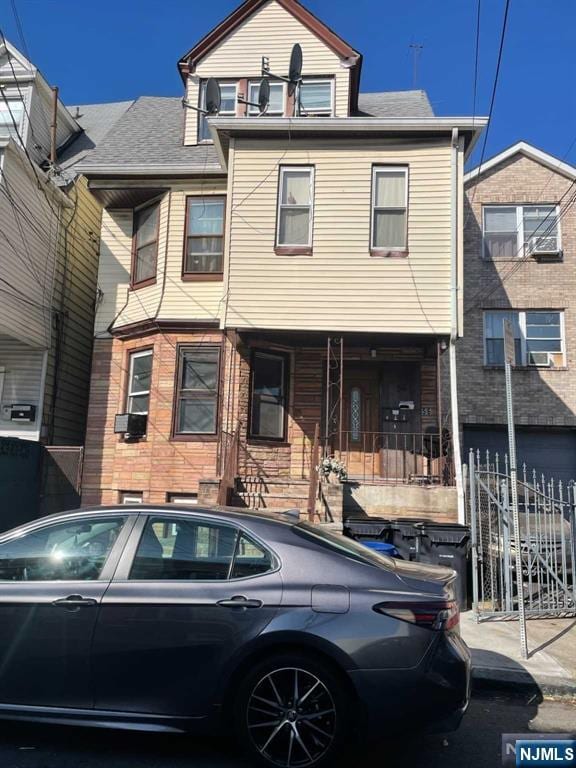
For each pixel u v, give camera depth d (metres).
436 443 10.68
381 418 11.35
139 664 3.52
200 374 11.04
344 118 10.23
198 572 3.71
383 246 10.19
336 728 3.37
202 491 8.59
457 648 3.55
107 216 12.38
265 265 10.21
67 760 3.57
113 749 3.73
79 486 10.48
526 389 14.02
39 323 11.77
